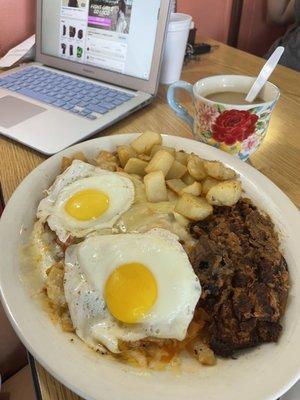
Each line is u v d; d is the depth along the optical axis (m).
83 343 0.26
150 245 0.30
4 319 0.51
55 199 0.35
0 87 0.54
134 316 0.27
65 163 0.38
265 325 0.26
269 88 0.38
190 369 0.25
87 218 0.34
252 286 0.27
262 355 0.25
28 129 0.44
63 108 0.48
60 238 0.32
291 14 1.07
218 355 0.26
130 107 0.49
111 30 0.52
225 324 0.26
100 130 0.46
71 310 0.27
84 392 0.22
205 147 0.40
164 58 0.55
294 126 0.48
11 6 0.63
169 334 0.27
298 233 0.32
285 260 0.30
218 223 0.32
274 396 0.22
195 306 0.27
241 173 0.37
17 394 0.49
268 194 0.35
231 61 0.67
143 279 0.28
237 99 0.40
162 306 0.27
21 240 0.31
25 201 0.34
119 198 0.35
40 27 0.59
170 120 0.49
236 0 0.99
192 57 0.67
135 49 0.51
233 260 0.29
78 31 0.55
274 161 0.42
